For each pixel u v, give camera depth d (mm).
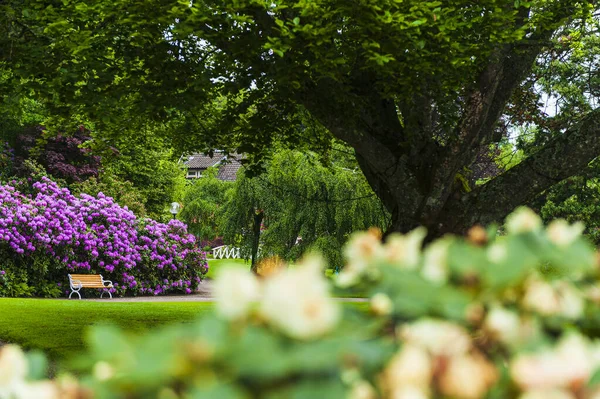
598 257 1680
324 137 11953
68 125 11094
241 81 8008
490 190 7969
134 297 20609
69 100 7633
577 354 1234
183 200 28922
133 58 8070
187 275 22812
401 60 7629
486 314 1432
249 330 1177
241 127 10266
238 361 1103
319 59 7086
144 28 7277
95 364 1270
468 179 8977
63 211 19922
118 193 28156
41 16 7703
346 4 6551
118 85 8078
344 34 7172
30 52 7762
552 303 1473
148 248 21750
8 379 1342
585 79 18781
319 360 1090
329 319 1175
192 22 6941
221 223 20688
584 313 1562
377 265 1506
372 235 1675
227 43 7613
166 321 10875
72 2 7434
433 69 7242
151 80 8211
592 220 20891
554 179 7832
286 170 19359
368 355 1199
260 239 19953
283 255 19125
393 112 9148
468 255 1498
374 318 1458
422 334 1289
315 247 18438
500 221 7969
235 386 1099
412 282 1423
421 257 1638
